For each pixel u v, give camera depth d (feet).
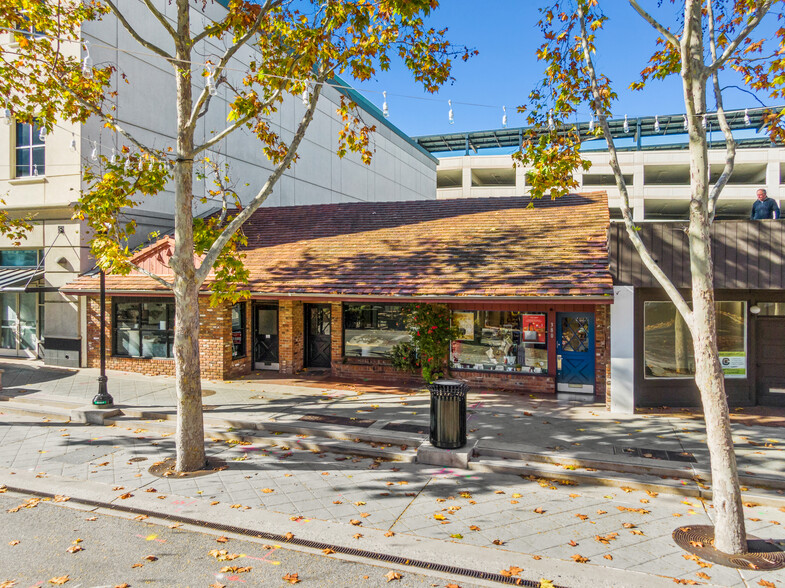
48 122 32.99
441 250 45.19
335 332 47.98
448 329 43.19
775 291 37.22
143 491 23.27
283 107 74.90
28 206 51.80
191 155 26.61
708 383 18.44
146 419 35.22
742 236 33.99
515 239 44.45
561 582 16.25
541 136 27.12
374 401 38.52
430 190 133.49
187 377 25.89
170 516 20.95
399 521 20.45
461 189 169.37
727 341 37.88
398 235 50.08
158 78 56.75
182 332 25.90
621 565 17.19
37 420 35.60
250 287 44.34
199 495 22.91
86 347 51.67
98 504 22.25
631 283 35.09
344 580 16.52
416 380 45.55
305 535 19.30
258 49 70.28
